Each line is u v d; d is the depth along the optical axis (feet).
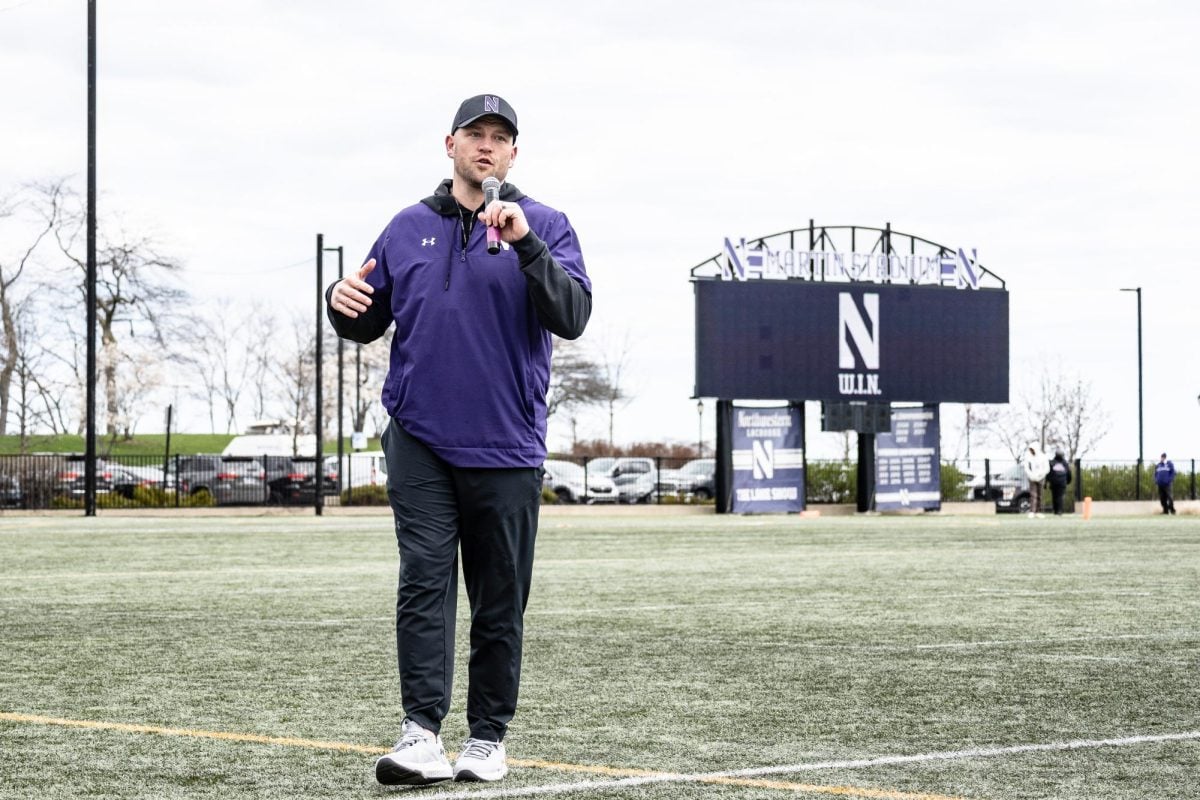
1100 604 39.17
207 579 48.03
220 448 328.29
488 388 15.88
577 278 16.10
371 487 149.07
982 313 144.77
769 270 137.90
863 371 140.67
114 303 237.66
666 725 19.86
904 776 16.31
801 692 22.97
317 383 136.26
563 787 15.67
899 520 119.75
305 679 24.44
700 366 135.33
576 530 93.25
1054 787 15.71
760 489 138.51
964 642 29.99
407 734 15.60
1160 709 21.26
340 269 178.60
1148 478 170.71
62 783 15.92
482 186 16.01
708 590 43.80
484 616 16.26
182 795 15.30
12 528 93.20
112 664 26.43
